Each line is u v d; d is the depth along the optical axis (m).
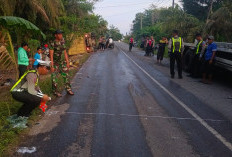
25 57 7.32
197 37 10.16
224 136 4.55
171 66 10.16
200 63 10.10
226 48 8.70
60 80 8.40
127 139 4.29
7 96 6.69
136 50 30.17
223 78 10.30
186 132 4.67
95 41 28.94
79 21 17.27
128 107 6.04
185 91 7.92
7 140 4.00
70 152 3.80
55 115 5.34
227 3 19.88
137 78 9.91
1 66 7.50
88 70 11.68
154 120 5.23
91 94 7.14
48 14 10.73
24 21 6.38
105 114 5.50
